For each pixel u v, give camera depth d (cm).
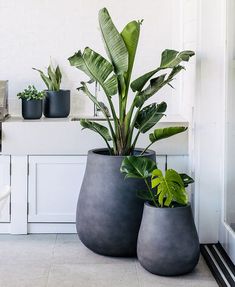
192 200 425
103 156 388
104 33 376
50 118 459
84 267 377
